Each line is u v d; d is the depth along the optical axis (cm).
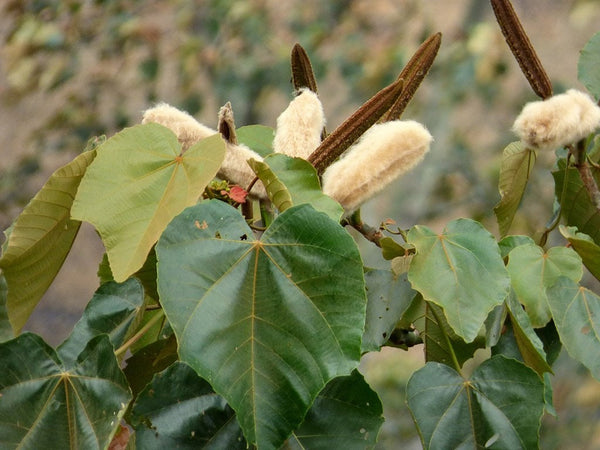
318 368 164
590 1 852
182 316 164
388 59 870
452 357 198
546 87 204
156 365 199
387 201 856
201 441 173
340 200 192
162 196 178
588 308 198
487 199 862
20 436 172
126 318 196
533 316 200
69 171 185
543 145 194
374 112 195
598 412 774
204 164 178
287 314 166
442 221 895
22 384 173
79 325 195
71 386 174
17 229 186
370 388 173
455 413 184
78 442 172
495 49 849
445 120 869
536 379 183
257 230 191
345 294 166
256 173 183
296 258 168
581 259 204
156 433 172
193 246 168
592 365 196
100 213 176
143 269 196
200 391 174
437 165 862
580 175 212
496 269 187
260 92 897
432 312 205
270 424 162
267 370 164
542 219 831
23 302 192
